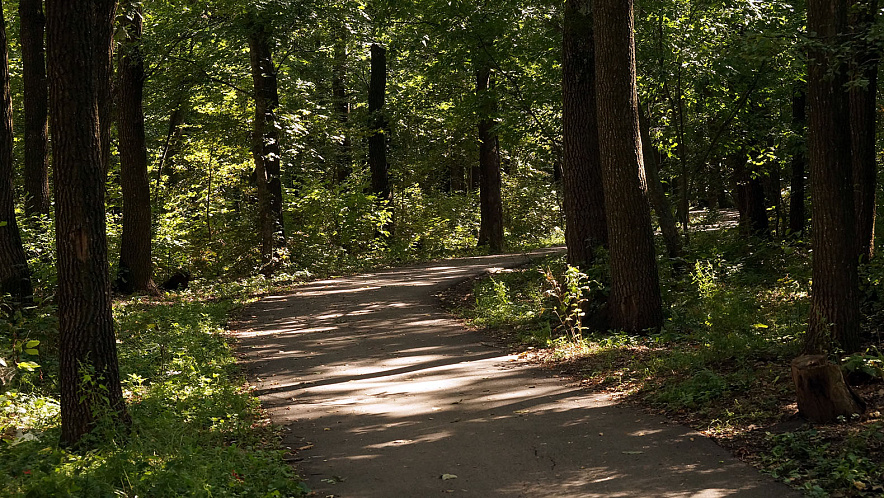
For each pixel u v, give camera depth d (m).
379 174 30.80
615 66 11.81
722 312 12.12
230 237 25.25
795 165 20.92
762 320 11.74
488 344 12.78
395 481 6.30
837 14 8.27
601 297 13.12
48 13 6.82
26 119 18.02
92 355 7.09
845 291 8.48
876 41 8.51
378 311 16.67
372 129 30.11
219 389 9.42
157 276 22.62
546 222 40.03
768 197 25.45
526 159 40.81
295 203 26.98
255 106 22.81
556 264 19.95
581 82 13.91
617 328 12.27
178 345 12.30
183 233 23.38
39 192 18.17
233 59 23.80
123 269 19.52
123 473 5.75
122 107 19.45
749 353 9.64
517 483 6.14
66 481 5.45
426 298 18.36
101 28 12.09
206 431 7.68
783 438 6.66
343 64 31.28
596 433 7.43
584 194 13.96
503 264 25.08
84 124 7.00
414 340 13.38
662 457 6.61
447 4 20.42
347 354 12.38
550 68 20.02
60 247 7.05
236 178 27.16
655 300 12.09
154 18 21.92
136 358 11.01
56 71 6.87
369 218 28.39
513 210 39.84
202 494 5.40
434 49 23.25
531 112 21.20
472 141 33.41
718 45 18.12
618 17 11.71
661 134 20.03
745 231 20.95
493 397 9.16
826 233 8.50
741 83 18.50
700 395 8.23
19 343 9.44
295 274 23.12
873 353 8.48
